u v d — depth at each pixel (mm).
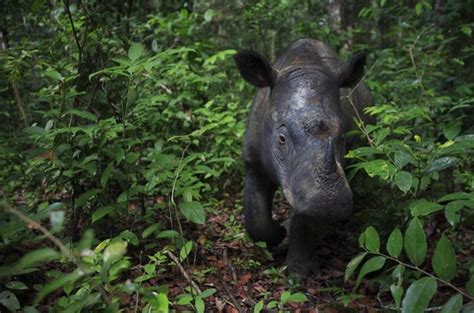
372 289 4426
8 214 3906
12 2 6344
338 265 5137
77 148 4699
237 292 4430
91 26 5512
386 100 7688
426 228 5090
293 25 9695
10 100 6219
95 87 4996
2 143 4871
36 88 6938
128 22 7344
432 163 3924
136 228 5086
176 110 6711
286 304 4227
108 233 4926
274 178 4902
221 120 6633
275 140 4484
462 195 3186
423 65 7758
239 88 8352
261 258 5309
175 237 4562
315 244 5004
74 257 2227
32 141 4824
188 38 8633
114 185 5043
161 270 4309
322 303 4293
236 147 6914
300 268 4891
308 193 3742
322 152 3869
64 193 5816
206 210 6090
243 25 10000
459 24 8625
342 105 5336
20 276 4086
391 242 2889
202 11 10281
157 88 7285
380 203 5109
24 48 5637
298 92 4449
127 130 5324
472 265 3201
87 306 3080
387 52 8438
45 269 4348
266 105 5035
